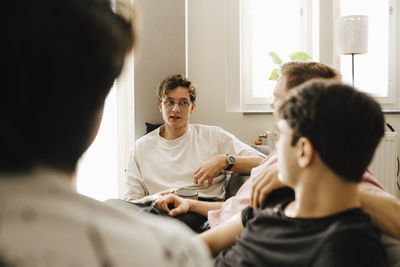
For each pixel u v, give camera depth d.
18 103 0.36
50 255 0.31
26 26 0.35
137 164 2.45
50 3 0.37
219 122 3.45
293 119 0.75
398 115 3.60
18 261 0.30
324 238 0.69
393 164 3.35
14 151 0.35
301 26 3.65
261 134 3.44
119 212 0.39
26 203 0.33
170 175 2.36
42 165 0.38
